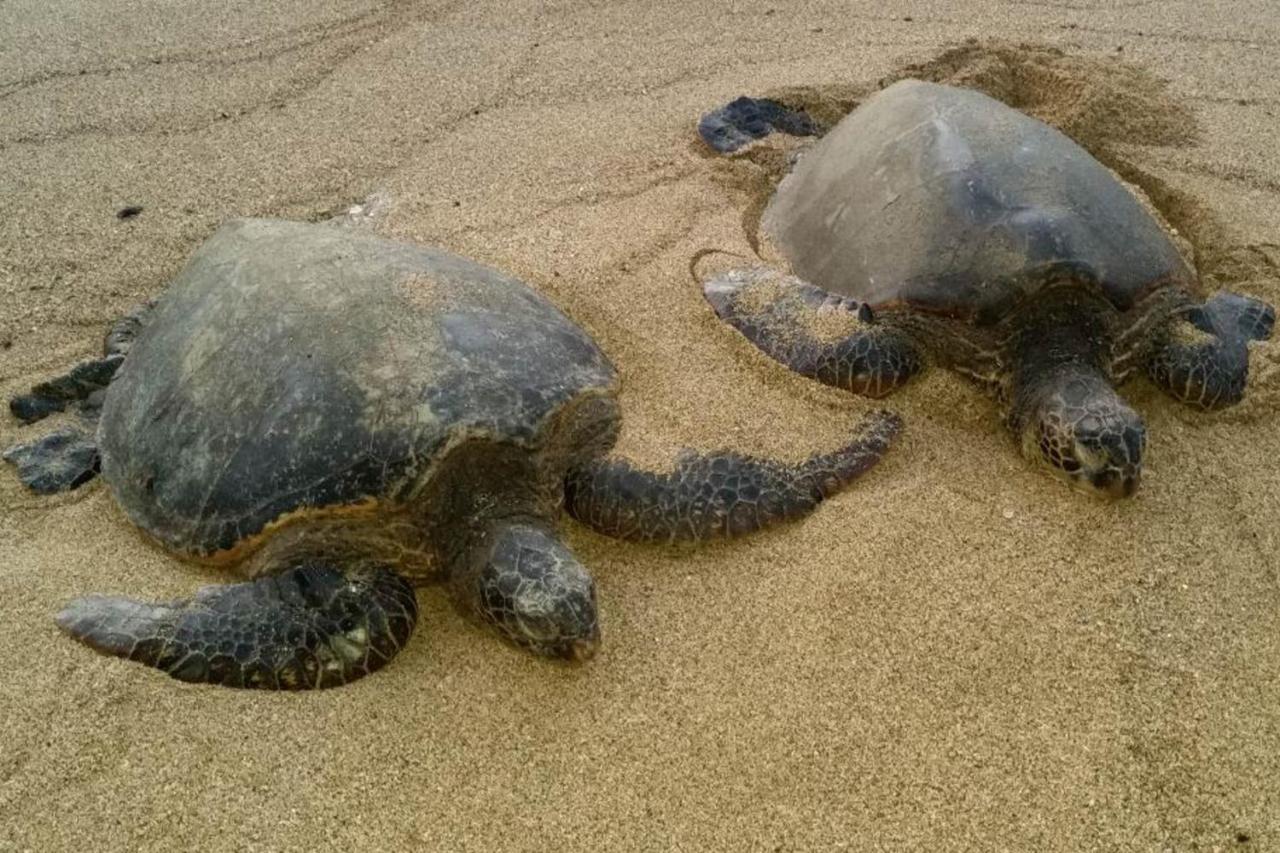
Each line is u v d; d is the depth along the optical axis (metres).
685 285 1.72
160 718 1.16
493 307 1.41
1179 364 1.51
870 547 1.31
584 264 1.76
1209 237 1.90
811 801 1.09
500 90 2.37
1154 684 1.19
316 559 1.26
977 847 1.06
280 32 2.64
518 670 1.21
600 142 2.16
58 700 1.17
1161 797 1.10
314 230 1.54
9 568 1.33
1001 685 1.18
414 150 2.15
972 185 1.56
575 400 1.34
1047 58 2.41
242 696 1.18
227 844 1.06
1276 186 2.01
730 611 1.26
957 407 1.54
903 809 1.08
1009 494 1.40
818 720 1.15
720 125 2.16
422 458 1.23
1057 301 1.50
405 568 1.28
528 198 1.97
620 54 2.53
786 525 1.35
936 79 2.36
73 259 1.89
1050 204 1.53
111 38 2.62
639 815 1.08
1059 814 1.08
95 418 1.58
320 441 1.24
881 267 1.59
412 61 2.50
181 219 1.97
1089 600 1.27
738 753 1.12
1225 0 2.82
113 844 1.06
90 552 1.36
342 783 1.11
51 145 2.19
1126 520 1.37
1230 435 1.51
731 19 2.70
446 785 1.11
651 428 1.44
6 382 1.65
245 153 2.16
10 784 1.10
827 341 1.53
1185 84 2.36
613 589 1.30
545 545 1.21
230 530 1.26
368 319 1.32
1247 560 1.33
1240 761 1.12
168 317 1.49
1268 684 1.19
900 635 1.23
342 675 1.19
